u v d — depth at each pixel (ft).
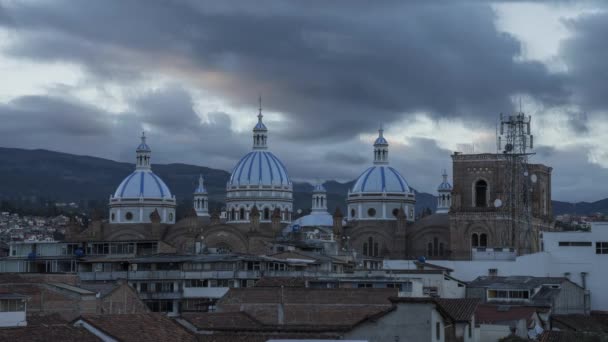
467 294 480.64
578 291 493.36
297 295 357.00
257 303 359.05
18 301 340.39
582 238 577.02
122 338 275.59
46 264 536.42
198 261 488.85
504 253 624.59
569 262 577.84
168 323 300.20
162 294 476.54
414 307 286.05
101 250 586.45
